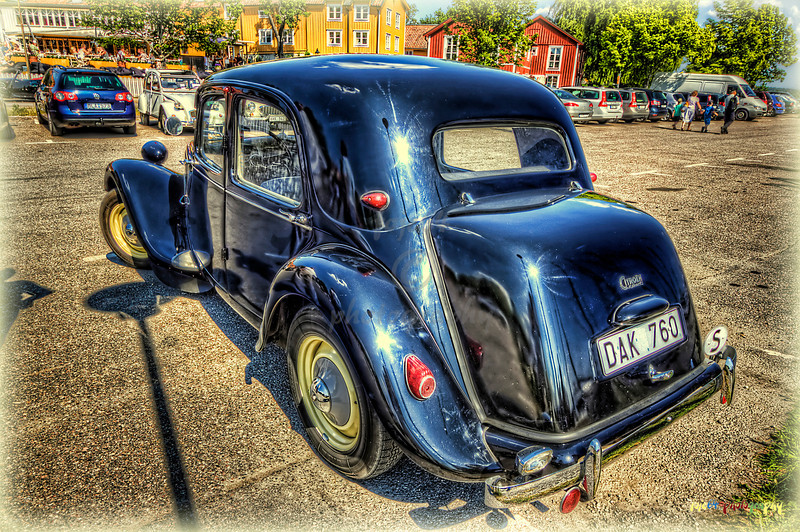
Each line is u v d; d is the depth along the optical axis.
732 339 3.91
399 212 2.21
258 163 2.87
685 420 2.93
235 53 37.81
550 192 2.50
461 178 2.36
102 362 3.27
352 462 2.26
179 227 3.81
